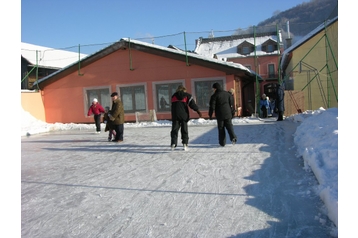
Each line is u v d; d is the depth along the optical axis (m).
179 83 18.91
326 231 3.77
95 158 8.69
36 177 6.92
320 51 24.00
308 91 23.77
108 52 19.88
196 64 18.47
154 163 7.62
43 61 25.72
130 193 5.52
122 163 7.84
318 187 4.91
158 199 5.14
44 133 16.61
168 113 19.23
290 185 5.40
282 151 8.09
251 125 14.51
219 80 18.27
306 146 7.73
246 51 48.75
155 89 19.36
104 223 4.36
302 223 4.01
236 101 19.03
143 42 19.28
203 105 18.56
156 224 4.24
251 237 3.75
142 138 12.02
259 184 5.57
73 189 5.92
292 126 13.28
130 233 4.03
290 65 28.75
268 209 4.49
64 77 20.97
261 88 44.06
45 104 21.42
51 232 4.17
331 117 8.84
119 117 11.30
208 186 5.64
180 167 7.07
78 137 13.76
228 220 4.23
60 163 8.30
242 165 6.92
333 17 18.42
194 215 4.45
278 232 3.83
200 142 10.23
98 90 20.41
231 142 9.95
